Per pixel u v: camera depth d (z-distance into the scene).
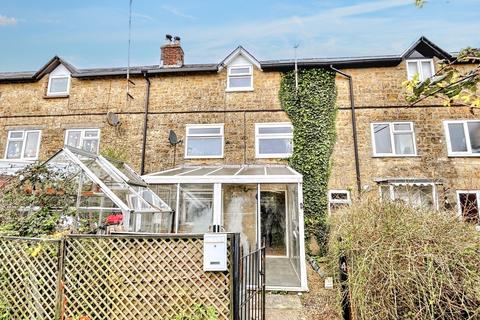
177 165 13.16
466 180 11.88
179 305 4.04
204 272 4.07
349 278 5.00
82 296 4.18
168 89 14.02
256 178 9.34
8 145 14.12
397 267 4.16
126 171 10.36
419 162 12.20
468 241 4.16
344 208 7.99
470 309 3.86
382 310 4.18
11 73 15.85
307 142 12.77
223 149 13.18
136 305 4.12
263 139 13.27
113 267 4.21
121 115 13.90
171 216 9.71
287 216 11.20
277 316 6.30
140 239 4.22
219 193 9.55
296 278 8.95
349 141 12.70
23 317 4.37
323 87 13.27
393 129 12.66
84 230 6.41
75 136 13.98
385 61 12.97
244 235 9.80
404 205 5.43
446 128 12.39
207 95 13.81
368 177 12.26
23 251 4.50
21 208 6.63
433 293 3.82
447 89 3.45
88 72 14.33
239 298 4.12
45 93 14.45
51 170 7.41
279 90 13.52
